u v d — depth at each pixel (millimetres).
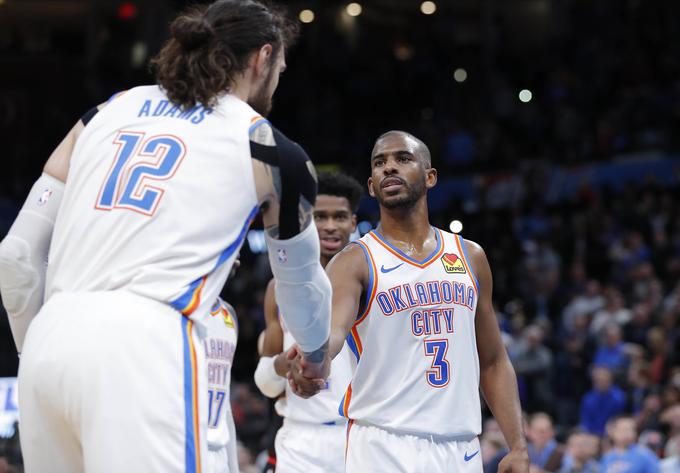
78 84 46781
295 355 6531
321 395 10844
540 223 36438
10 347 30688
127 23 49094
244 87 6125
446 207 38281
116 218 5625
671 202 34344
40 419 5512
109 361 5297
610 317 27344
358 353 8062
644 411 21062
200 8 6285
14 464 14742
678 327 26016
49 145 43469
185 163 5730
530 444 19328
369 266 8023
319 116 48250
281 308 6082
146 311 5426
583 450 18578
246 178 5766
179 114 5918
